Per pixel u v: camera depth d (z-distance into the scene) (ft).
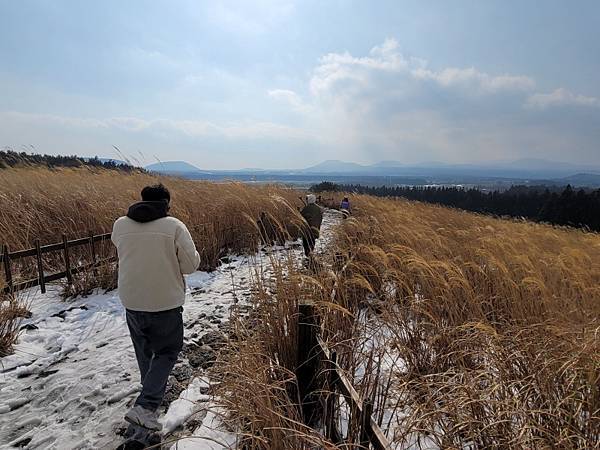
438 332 10.84
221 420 8.55
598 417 6.41
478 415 7.07
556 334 8.89
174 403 10.43
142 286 9.53
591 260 17.95
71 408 10.39
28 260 21.06
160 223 9.73
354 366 9.52
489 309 12.96
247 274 24.41
